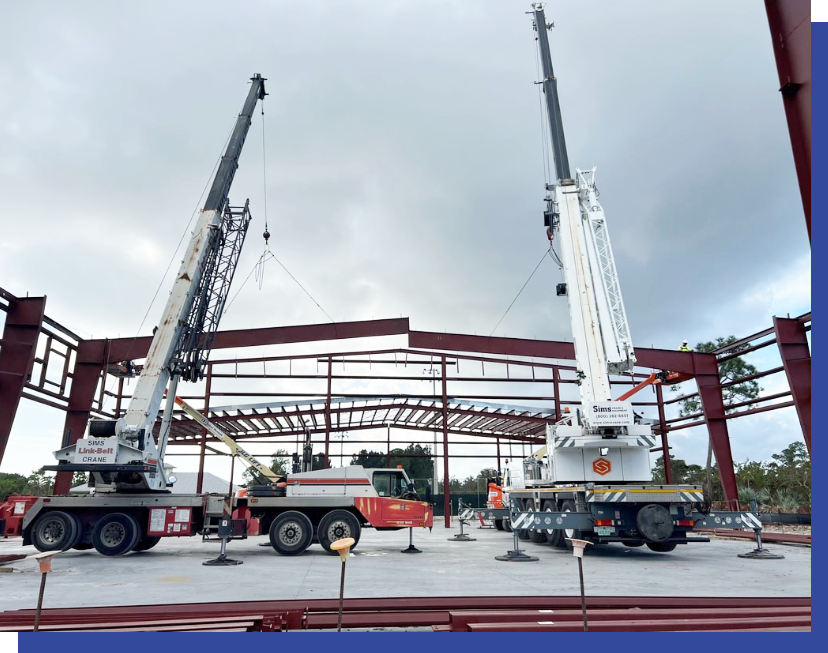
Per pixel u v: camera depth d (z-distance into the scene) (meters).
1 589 8.92
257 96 19.91
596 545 16.36
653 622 5.77
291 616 6.38
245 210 17.77
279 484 15.67
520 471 22.44
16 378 18.61
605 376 14.39
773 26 4.27
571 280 15.23
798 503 32.25
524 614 6.27
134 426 14.11
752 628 5.70
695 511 13.74
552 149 16.94
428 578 9.84
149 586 9.14
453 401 30.36
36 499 14.13
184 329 15.91
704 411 26.39
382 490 15.95
